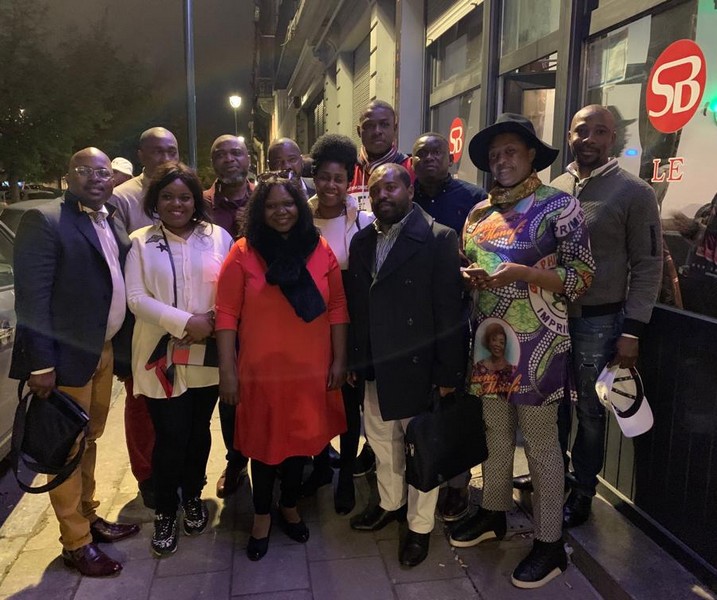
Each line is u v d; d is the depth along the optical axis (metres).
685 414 2.38
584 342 2.62
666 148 2.72
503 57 4.35
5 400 3.27
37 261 2.30
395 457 2.68
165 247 2.58
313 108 16.62
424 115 6.58
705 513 2.29
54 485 2.37
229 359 2.50
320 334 2.58
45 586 2.48
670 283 2.71
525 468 3.25
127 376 2.78
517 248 2.29
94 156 2.44
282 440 2.53
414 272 2.43
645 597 2.21
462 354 2.48
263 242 2.49
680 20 2.62
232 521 3.00
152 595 2.42
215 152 3.21
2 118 15.84
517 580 2.43
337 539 2.82
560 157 3.39
